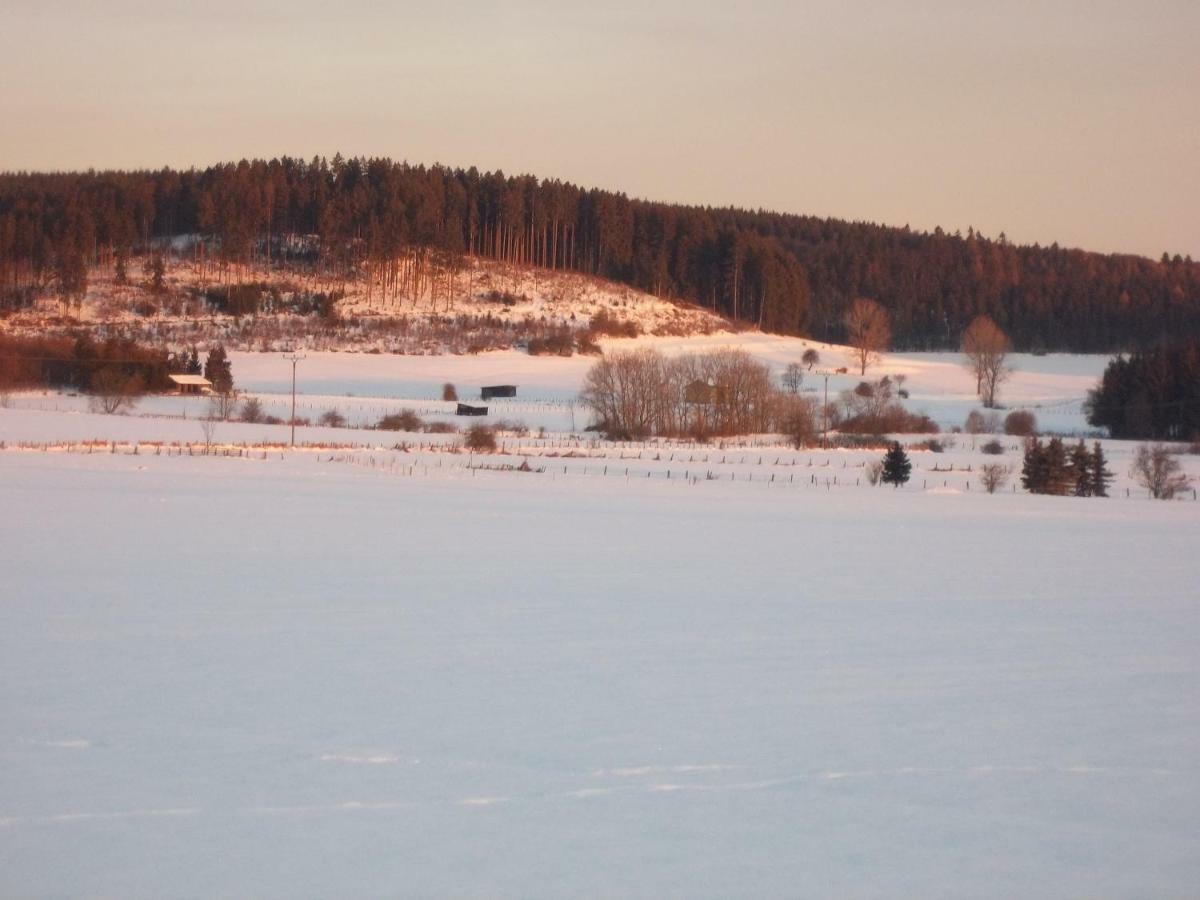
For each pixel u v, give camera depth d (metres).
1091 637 39.78
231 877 19.22
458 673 32.62
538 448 139.62
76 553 54.34
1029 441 149.25
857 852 20.61
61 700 29.25
